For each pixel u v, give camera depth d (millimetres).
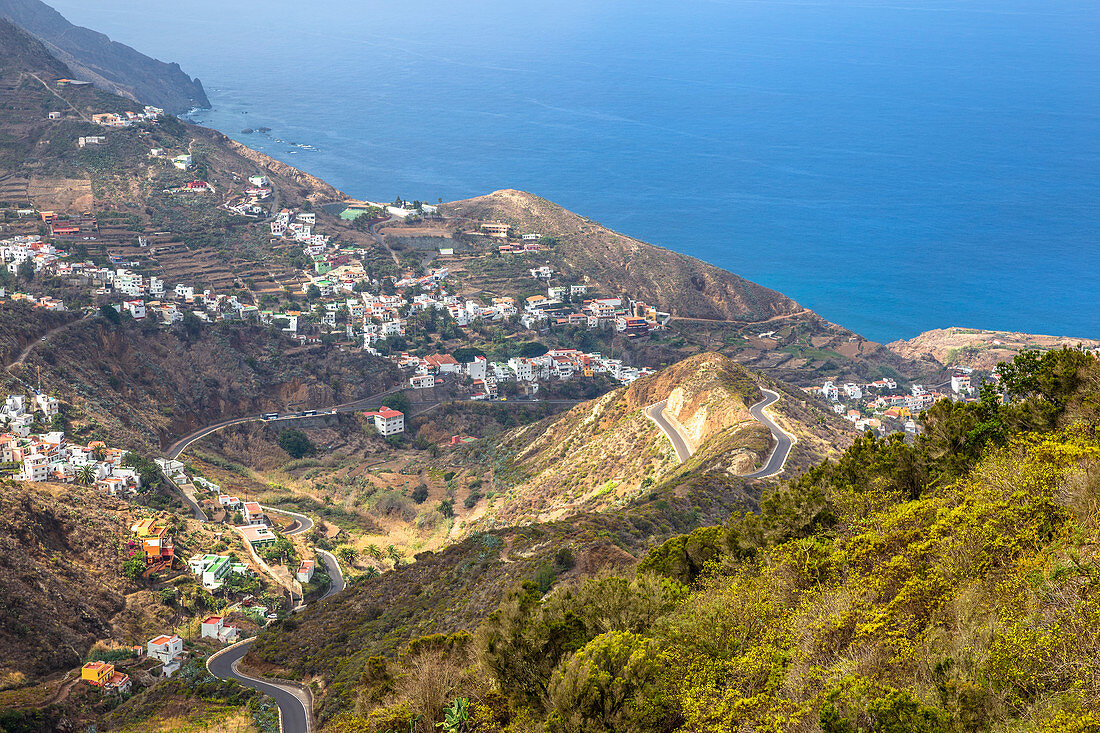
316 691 69812
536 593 32781
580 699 24766
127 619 96500
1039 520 23078
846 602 23188
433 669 30984
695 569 38656
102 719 75188
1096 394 34875
